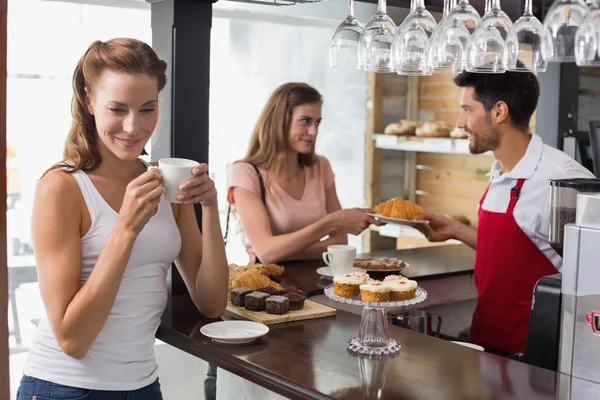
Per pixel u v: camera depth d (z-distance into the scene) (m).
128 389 1.90
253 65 4.61
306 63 4.85
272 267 2.83
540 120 3.97
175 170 1.87
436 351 1.91
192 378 2.29
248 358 1.84
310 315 2.23
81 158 1.89
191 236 2.19
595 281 1.64
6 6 1.29
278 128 3.19
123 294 1.90
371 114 5.20
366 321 1.93
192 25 2.42
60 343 1.78
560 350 1.73
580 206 1.68
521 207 2.66
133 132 1.85
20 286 3.97
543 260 2.63
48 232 1.79
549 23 2.01
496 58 2.02
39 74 3.83
